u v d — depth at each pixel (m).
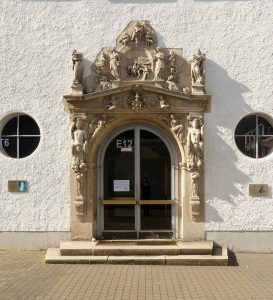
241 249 8.66
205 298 5.83
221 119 8.73
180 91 8.67
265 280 6.72
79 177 8.57
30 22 8.86
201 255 7.90
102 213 8.93
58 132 8.76
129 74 8.83
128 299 5.77
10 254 8.41
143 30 8.82
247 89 8.75
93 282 6.53
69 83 8.79
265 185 8.68
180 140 8.66
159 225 8.90
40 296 5.85
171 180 8.91
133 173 8.96
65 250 7.89
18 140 8.92
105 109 8.64
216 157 8.70
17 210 8.75
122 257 7.74
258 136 8.91
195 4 8.81
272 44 8.77
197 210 8.62
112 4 8.84
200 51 8.69
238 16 8.80
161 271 7.23
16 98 8.80
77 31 8.84
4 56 8.84
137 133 8.98
